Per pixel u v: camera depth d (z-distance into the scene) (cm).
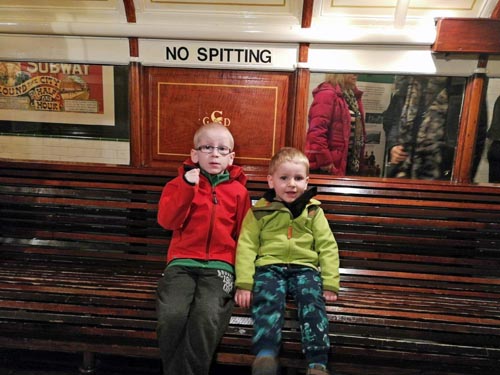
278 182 194
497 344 168
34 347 180
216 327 167
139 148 250
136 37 237
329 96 240
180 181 184
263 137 248
